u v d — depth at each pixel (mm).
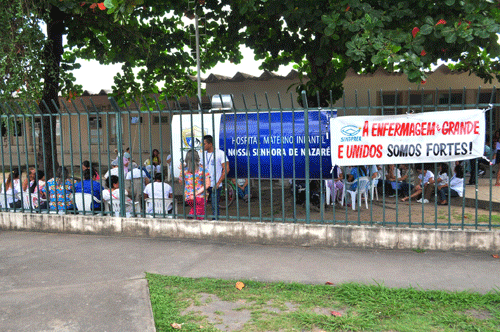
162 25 11320
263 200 10562
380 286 4508
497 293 4289
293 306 4129
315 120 7531
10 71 7945
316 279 4832
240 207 9883
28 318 3883
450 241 5801
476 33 6051
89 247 6312
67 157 19641
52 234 7211
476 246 5750
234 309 4078
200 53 11523
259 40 9641
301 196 9633
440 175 9797
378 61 6301
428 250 5855
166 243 6461
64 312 3994
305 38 9102
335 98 9938
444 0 6410
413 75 6289
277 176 7852
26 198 8344
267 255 5770
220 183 7430
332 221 6270
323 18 6566
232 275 5012
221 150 7559
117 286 4633
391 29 7016
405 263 5348
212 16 9906
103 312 3977
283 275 4977
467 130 5879
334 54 9539
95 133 19266
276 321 3803
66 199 7762
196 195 7047
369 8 6531
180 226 6711
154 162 14258
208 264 5426
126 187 9312
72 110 18594
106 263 5523
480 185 11414
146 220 6859
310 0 7461
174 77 12500
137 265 5426
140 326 3686
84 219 7152
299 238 6215
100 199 7898
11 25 7809
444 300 4172
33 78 8023
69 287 4637
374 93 13312
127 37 10789
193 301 4277
